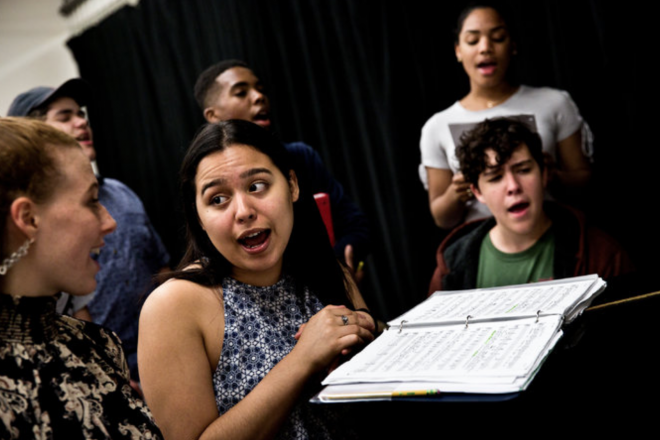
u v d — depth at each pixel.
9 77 3.76
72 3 3.64
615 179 2.01
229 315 1.03
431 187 2.07
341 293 1.18
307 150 2.07
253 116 2.19
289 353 0.98
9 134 0.76
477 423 0.80
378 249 2.61
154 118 3.33
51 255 0.78
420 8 2.33
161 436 0.84
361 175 2.63
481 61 1.92
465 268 1.74
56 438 0.74
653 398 0.82
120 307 2.10
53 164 0.78
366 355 0.90
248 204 1.01
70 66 3.81
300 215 1.16
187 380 0.96
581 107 2.06
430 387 0.76
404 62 2.42
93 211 0.82
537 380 0.80
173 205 3.33
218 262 1.07
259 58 2.85
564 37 2.05
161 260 2.27
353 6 2.48
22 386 0.73
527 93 1.94
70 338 0.82
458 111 1.99
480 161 1.65
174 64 3.20
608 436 0.80
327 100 2.70
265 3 2.80
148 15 3.24
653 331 0.92
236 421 0.91
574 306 1.00
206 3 3.01
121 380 0.83
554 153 1.91
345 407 0.99
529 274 1.65
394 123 2.45
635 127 1.98
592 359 0.86
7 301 0.75
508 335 0.89
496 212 1.66
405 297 2.54
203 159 1.03
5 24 3.76
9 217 0.74
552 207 1.68
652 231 1.98
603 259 1.61
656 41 1.92
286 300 1.09
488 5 1.96
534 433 0.79
